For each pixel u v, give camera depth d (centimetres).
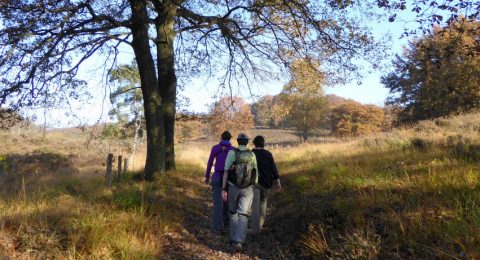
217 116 1684
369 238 514
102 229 550
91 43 1098
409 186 674
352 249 496
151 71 1163
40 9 1010
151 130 1159
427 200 584
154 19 1312
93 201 716
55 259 457
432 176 677
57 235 521
